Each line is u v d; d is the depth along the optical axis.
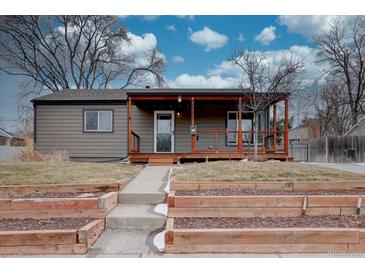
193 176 6.34
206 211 4.50
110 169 7.93
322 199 4.50
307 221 4.15
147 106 13.93
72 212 4.50
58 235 3.53
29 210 4.48
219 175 6.36
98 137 13.78
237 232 3.54
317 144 15.74
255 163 7.96
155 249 3.69
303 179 5.93
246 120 13.98
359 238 3.53
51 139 13.77
